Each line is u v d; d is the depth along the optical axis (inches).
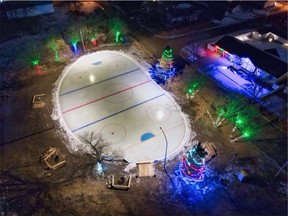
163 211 901.2
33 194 919.7
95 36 1808.6
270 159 1102.4
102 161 1040.8
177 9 2165.4
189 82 1473.9
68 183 960.9
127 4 2333.9
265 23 2246.6
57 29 1905.8
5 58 1581.0
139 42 1847.9
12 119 1196.5
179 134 1184.8
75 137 1130.0
